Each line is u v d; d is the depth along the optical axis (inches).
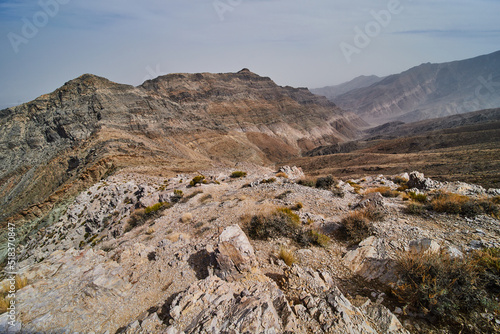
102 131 5147.6
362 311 255.0
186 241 509.7
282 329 221.8
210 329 227.8
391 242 379.2
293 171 1376.7
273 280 324.2
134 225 856.3
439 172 3198.8
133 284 375.6
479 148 4033.0
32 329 277.3
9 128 6161.4
